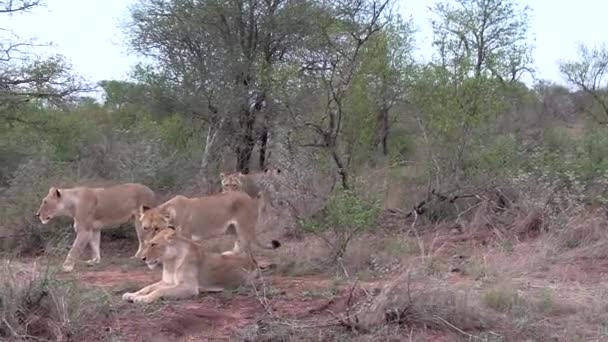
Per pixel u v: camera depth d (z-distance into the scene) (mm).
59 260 11398
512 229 12930
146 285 9367
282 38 20141
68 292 7602
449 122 14672
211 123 20453
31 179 13547
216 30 20438
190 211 10953
